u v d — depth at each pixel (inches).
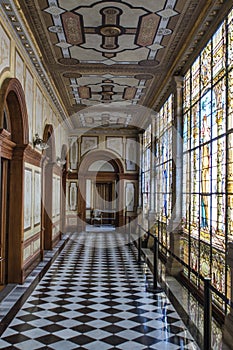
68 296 313.7
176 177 406.3
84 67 429.4
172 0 275.7
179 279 382.0
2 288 333.4
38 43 356.8
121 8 289.3
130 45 364.5
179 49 370.9
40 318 257.1
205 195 306.0
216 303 266.5
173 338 223.0
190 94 374.3
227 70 251.3
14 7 263.1
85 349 206.1
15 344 212.1
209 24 295.0
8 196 344.8
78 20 310.5
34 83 405.1
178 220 402.3
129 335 227.5
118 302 298.2
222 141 262.5
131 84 495.2
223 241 253.4
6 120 331.9
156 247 342.3
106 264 460.1
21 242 346.0
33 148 399.9
